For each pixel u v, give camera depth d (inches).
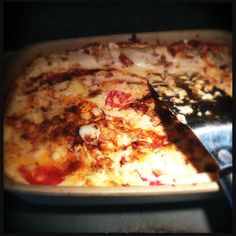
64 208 14.1
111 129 13.8
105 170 13.1
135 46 15.7
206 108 14.1
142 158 13.3
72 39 15.7
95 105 14.4
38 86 15.2
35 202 13.4
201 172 13.1
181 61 15.6
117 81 15.0
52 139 13.7
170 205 14.2
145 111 14.2
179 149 13.5
